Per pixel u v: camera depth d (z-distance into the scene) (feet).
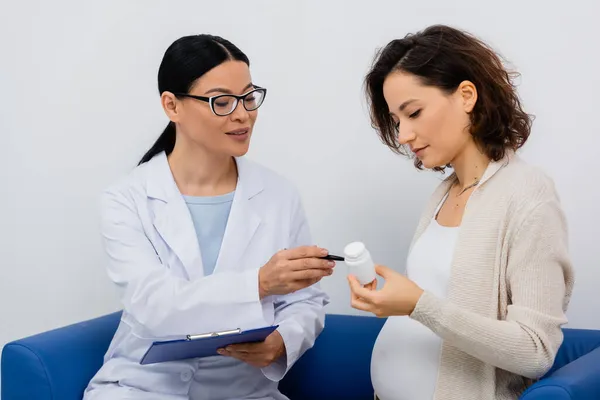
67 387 5.54
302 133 7.00
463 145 4.79
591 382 4.24
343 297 7.04
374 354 5.12
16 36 7.67
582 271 6.38
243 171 5.85
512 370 4.28
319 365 6.34
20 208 7.81
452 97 4.66
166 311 5.12
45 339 5.63
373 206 6.86
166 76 5.43
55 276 7.77
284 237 5.84
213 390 5.55
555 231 4.32
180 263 5.54
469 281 4.50
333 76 6.86
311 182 7.02
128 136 7.45
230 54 5.35
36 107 7.67
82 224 7.64
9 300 7.94
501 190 4.53
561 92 6.32
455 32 4.75
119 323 6.12
